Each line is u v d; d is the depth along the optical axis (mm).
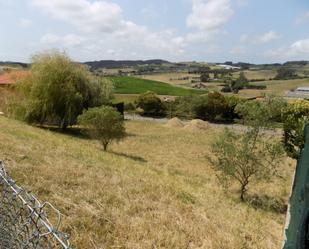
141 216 7383
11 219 3604
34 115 30531
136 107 64562
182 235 6691
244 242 7273
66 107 30594
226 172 13672
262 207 12914
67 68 31406
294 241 1154
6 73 41094
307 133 1189
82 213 6621
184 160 21141
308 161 1159
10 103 30672
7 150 10320
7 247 3652
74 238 5570
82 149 16578
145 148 24812
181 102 57531
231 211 10289
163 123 45688
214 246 6562
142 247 5875
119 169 12344
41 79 30328
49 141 16141
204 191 13125
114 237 6008
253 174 13930
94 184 8781
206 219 8109
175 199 9375
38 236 3143
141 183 10281
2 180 3928
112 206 7539
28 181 7727
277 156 13586
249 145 13539
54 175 8695
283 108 13906
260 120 13492
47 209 6371
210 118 55000
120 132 21766
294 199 1187
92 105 33344
